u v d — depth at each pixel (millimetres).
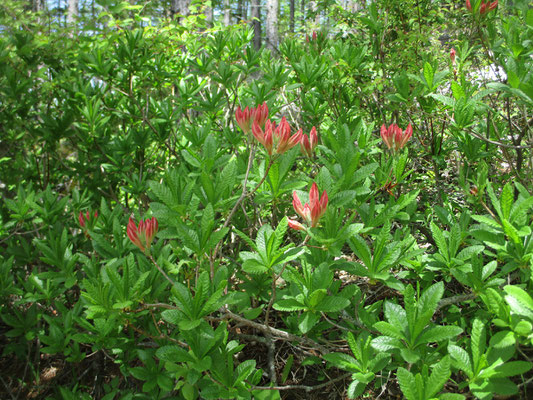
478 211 2381
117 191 3721
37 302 2643
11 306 2695
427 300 1612
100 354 2561
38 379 2512
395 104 3221
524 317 1461
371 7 3545
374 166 1978
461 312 2240
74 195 2920
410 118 3096
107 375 2576
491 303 1535
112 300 1784
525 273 1746
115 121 3963
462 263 1870
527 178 2484
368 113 3549
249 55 3432
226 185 1848
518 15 2703
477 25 2617
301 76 3180
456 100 2336
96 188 3453
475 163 2691
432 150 2994
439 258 1935
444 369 1383
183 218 1839
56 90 3576
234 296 1847
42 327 2666
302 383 2332
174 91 4402
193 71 3455
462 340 1812
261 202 1897
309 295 1725
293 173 3271
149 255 1696
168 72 3939
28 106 3373
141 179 3393
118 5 3930
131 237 1621
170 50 4184
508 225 1636
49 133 3293
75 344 2230
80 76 3482
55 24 3852
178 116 3371
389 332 1566
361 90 3355
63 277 2332
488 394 1399
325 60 3342
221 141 3049
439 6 3840
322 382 2311
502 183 2701
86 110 3283
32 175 3557
